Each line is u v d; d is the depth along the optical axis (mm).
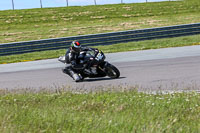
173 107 23797
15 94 35281
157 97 28016
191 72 41844
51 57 74062
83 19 180875
